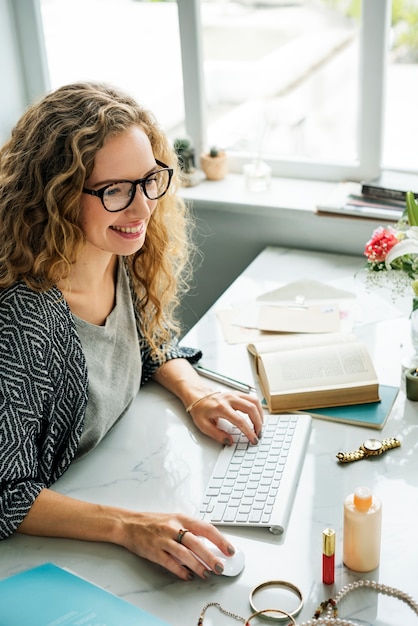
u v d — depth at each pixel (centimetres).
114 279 150
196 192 230
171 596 112
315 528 123
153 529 118
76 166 124
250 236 226
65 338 132
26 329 125
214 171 238
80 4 240
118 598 109
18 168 129
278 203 220
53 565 115
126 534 119
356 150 232
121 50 243
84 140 125
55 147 126
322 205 212
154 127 141
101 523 121
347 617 107
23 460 126
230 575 114
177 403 156
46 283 130
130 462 139
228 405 146
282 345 163
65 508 124
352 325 177
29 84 247
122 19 239
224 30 230
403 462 136
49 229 127
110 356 145
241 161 243
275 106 237
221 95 240
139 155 129
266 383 153
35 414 128
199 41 229
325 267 208
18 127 133
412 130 222
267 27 228
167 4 233
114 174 127
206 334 179
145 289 158
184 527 118
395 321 179
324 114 233
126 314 150
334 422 148
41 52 241
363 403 151
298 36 227
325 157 238
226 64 235
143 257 156
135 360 150
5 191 130
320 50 226
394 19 210
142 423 150
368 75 213
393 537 120
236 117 241
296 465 135
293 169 237
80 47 246
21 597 109
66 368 133
